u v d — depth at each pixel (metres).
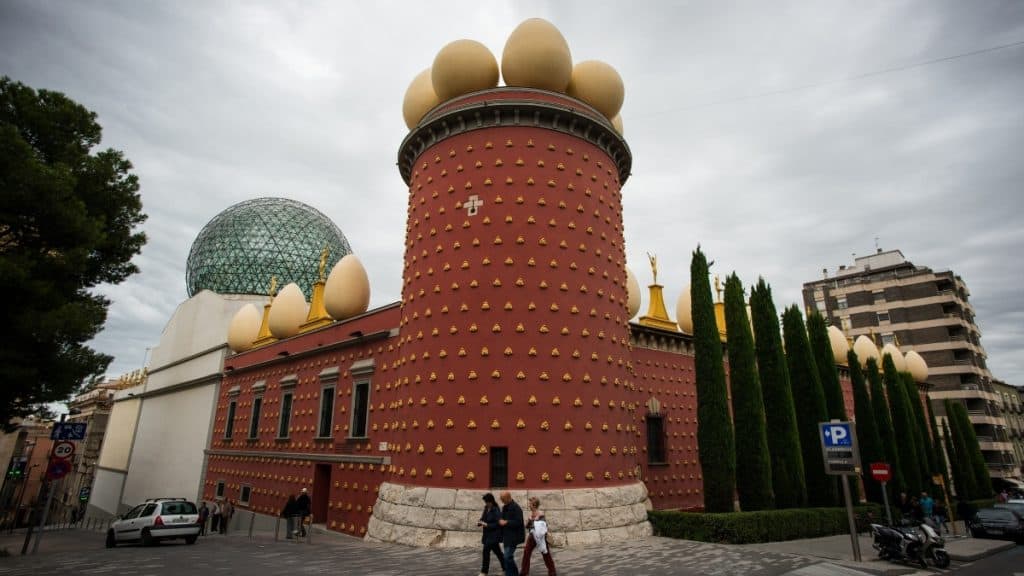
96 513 57.22
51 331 18.56
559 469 17.72
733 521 17.70
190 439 43.19
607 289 20.73
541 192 20.25
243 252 50.97
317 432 28.59
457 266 19.88
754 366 21.98
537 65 21.09
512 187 20.19
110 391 89.12
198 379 44.12
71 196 19.86
